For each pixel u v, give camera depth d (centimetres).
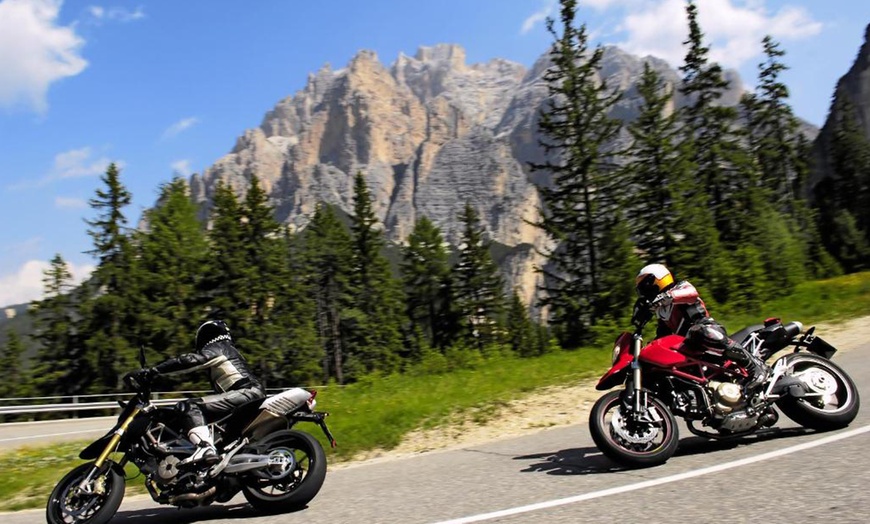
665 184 4275
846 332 1433
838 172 9156
